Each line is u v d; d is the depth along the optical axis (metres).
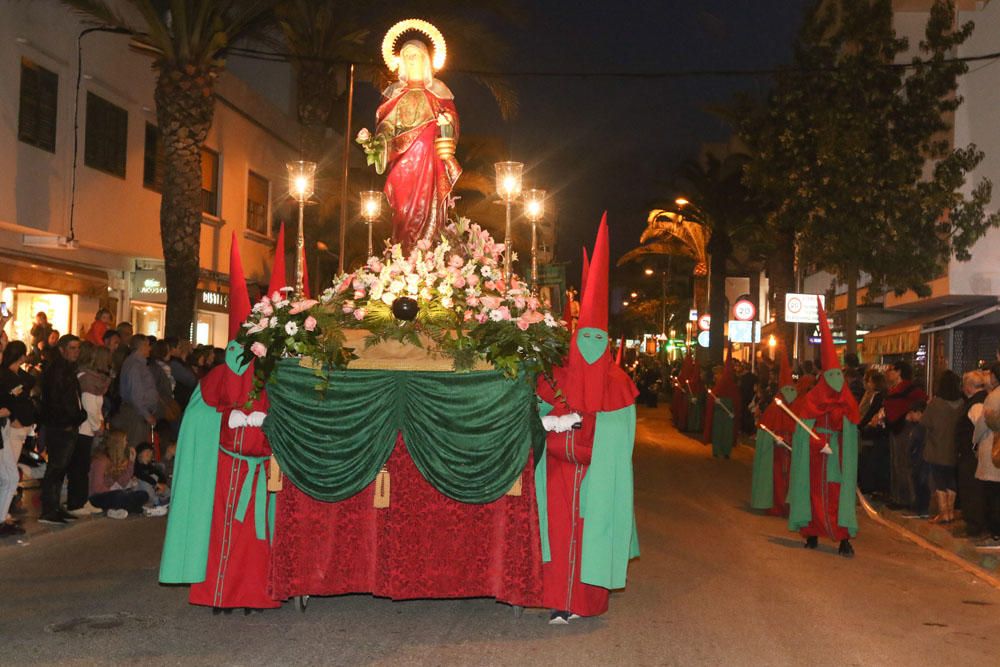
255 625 7.57
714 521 13.54
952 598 9.28
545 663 6.67
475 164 30.27
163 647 6.90
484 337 7.75
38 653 6.70
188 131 18.19
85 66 18.94
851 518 11.26
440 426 7.68
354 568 7.80
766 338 38.88
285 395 7.62
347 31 22.56
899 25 22.58
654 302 83.44
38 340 15.32
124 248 20.66
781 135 21.19
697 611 8.31
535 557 7.74
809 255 21.77
